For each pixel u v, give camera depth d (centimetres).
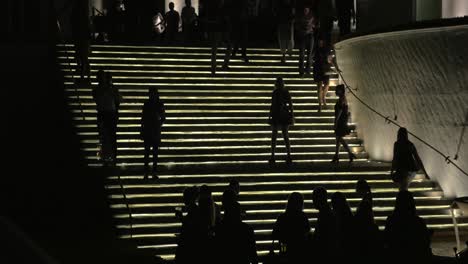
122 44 1912
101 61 1856
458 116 1465
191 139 1650
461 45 1457
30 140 1497
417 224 829
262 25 2303
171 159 1562
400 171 1359
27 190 1321
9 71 1688
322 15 2019
